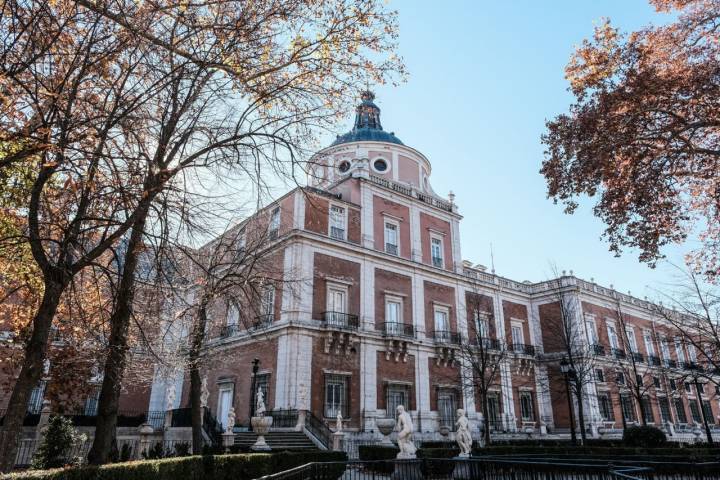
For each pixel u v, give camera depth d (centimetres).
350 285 2880
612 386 3909
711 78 1262
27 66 761
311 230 2839
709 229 1717
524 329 3956
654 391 4316
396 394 2873
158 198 959
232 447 1911
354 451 2458
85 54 860
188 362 1589
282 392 2475
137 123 944
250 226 2064
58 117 835
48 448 1370
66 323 1252
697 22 1373
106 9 838
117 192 918
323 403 2531
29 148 773
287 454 1511
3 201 1059
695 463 1206
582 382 3488
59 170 855
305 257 2725
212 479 1243
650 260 1518
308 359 2547
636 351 4422
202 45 973
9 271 1269
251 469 1361
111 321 1100
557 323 3741
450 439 2739
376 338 2877
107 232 1042
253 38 959
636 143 1386
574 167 1483
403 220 3341
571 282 3997
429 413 2961
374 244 3106
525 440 2991
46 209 989
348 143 3641
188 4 833
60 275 887
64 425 1423
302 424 2323
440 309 3331
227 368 2917
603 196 1506
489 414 3312
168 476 1098
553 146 1527
